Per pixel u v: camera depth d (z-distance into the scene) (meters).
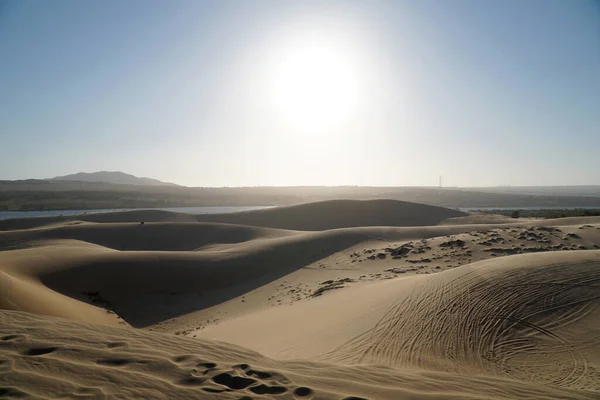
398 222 69.69
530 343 9.95
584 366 8.66
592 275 13.22
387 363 9.02
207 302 24.34
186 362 5.71
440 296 13.20
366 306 14.43
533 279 13.28
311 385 5.23
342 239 36.09
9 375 4.82
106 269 25.97
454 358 9.40
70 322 7.57
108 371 5.18
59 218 69.19
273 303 21.44
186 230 48.66
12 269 22.67
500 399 5.57
